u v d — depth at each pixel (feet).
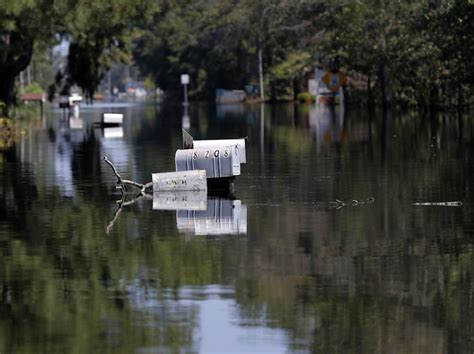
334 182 196.54
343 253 127.65
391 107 517.55
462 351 89.97
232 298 106.52
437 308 101.96
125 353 90.12
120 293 109.19
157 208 167.43
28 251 131.64
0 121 356.18
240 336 94.43
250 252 128.88
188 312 101.81
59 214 162.20
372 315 100.32
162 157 261.65
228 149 188.85
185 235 141.38
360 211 160.04
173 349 91.30
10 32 379.14
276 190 186.91
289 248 130.93
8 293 109.81
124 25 432.66
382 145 279.49
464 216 153.48
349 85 590.96
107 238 140.05
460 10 374.84
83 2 357.20
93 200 178.40
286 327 96.94
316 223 149.38
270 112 543.80
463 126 346.54
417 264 120.98
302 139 313.32
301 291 108.99
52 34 383.65
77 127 415.44
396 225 146.61
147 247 133.18
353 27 517.55
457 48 379.96
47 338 94.32
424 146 271.49
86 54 457.68
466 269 118.01
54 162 250.78
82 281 114.62
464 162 227.81
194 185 188.44
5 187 199.00
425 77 446.60
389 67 499.51
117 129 398.83
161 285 112.27
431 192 179.52
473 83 399.65
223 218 155.53
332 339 92.84
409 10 479.00
